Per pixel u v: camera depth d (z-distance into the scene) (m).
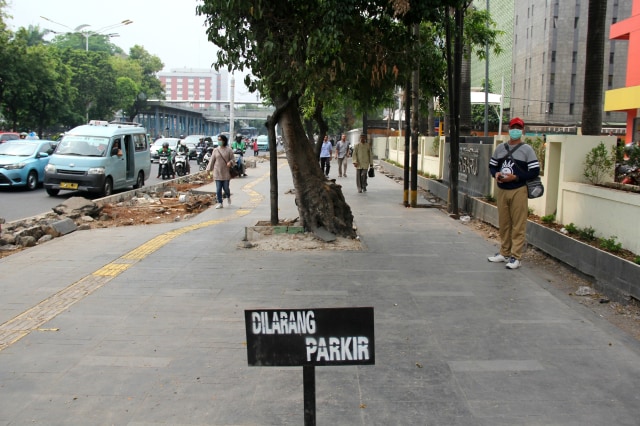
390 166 27.06
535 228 8.77
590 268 6.91
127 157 18.91
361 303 6.03
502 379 4.24
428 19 8.11
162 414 3.74
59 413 3.76
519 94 61.47
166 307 5.91
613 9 51.62
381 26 8.55
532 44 57.94
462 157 14.77
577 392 4.04
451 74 12.09
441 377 4.27
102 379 4.25
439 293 6.41
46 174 16.81
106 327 5.34
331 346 2.74
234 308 5.88
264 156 46.00
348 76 8.55
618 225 7.21
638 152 8.07
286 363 2.75
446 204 14.63
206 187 19.64
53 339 5.04
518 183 7.56
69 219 11.07
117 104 64.38
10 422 3.65
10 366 4.48
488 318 5.59
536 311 5.81
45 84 42.31
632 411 3.77
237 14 7.83
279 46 7.94
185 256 8.25
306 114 11.38
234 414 3.74
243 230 10.48
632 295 6.02
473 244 9.25
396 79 9.02
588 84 11.19
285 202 15.55
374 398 3.94
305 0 7.89
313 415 2.88
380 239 9.65
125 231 10.45
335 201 9.42
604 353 4.74
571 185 8.57
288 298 6.20
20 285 6.74
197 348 4.83
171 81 158.88
